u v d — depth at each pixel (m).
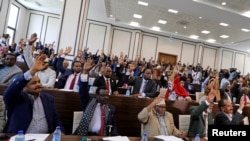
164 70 7.88
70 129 2.84
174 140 2.02
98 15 11.23
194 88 6.66
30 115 1.93
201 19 9.41
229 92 5.26
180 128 2.98
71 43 5.87
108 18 11.62
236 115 2.90
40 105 2.04
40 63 1.80
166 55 13.85
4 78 3.10
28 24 12.65
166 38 13.83
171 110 3.48
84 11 6.11
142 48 13.42
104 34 12.62
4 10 10.29
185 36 13.23
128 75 5.04
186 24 10.62
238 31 10.41
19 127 1.84
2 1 10.04
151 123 2.53
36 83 1.96
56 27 12.81
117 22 12.24
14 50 7.11
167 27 11.82
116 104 3.16
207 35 12.30
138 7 9.12
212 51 14.71
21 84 1.77
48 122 2.03
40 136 1.66
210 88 3.57
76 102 2.92
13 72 3.17
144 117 2.50
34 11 12.69
